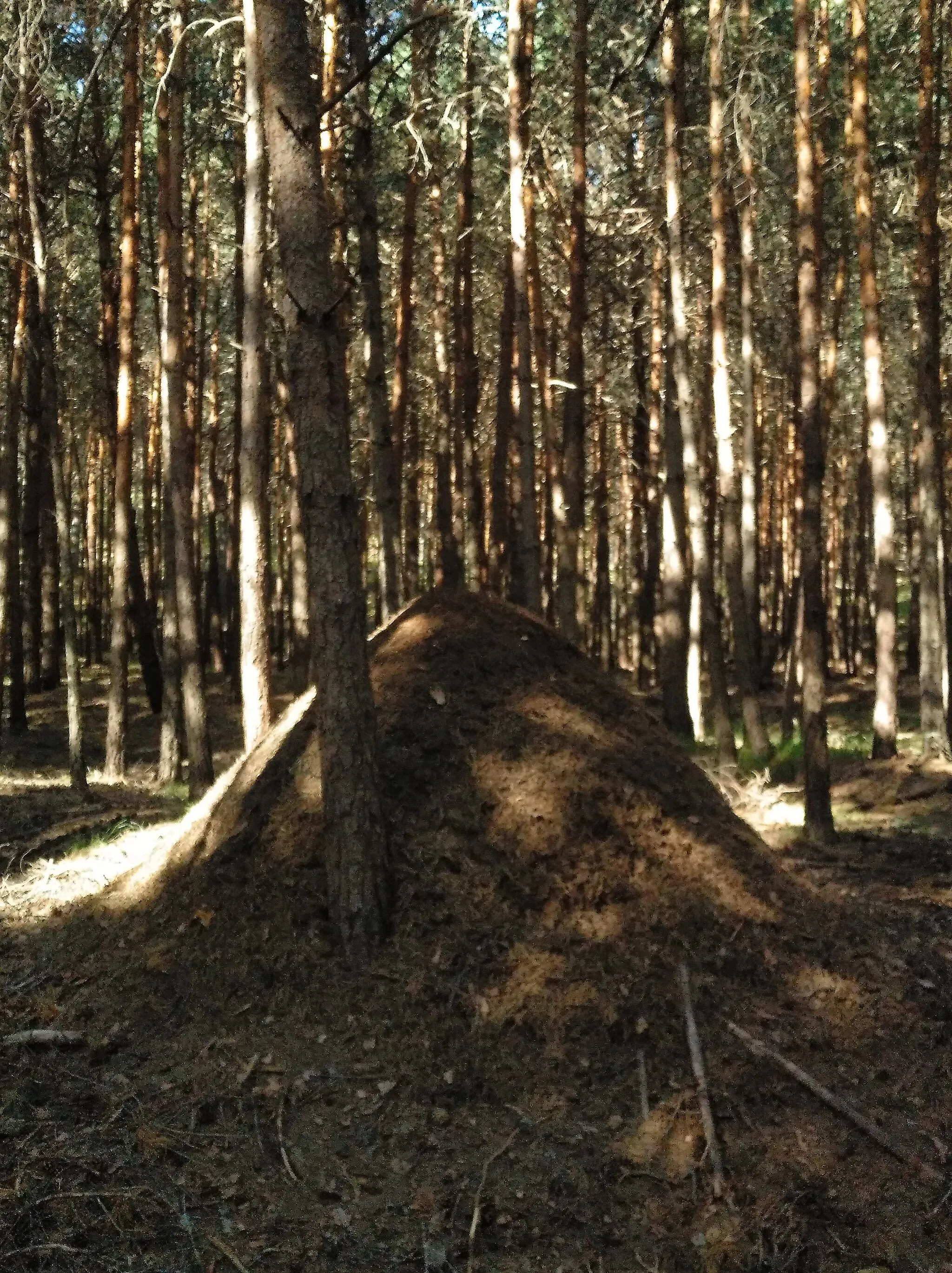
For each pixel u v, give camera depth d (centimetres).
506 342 1480
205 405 2466
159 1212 366
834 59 1460
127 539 1290
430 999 462
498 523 1531
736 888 525
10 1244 344
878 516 1299
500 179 1709
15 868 788
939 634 1337
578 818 524
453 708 565
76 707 1087
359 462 2152
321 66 1083
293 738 575
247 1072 437
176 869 568
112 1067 448
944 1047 484
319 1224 367
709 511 2078
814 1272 370
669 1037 455
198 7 1264
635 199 1609
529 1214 379
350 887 483
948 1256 381
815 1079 450
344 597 488
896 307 1931
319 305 480
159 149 1191
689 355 1445
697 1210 389
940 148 1327
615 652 2575
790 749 1352
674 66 1252
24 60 1096
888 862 882
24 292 1393
